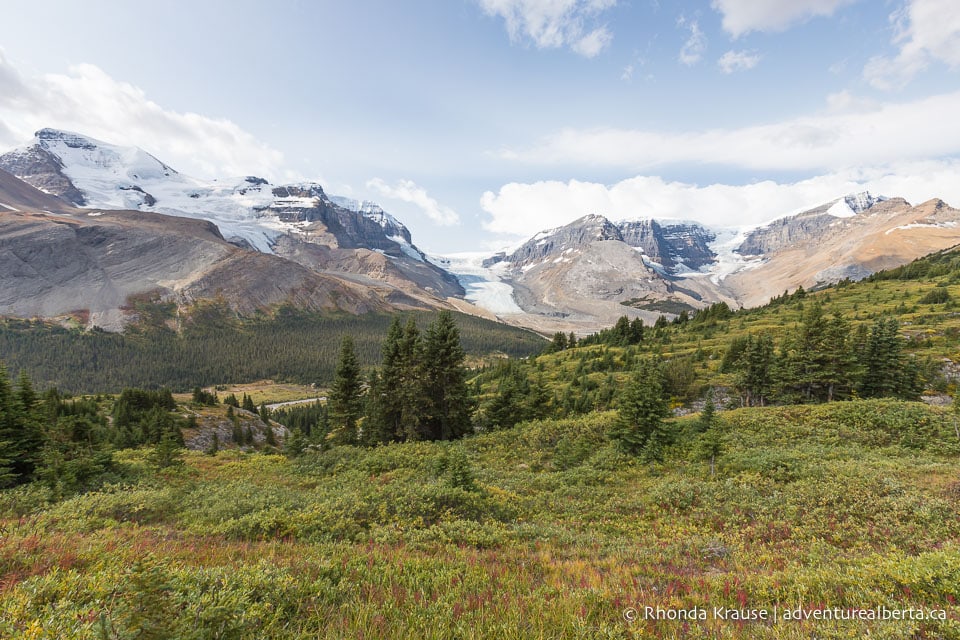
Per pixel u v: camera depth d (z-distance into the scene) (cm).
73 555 928
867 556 1240
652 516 1980
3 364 2777
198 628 619
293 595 807
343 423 4972
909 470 2209
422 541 1434
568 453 3275
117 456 3669
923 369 5894
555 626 755
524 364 11319
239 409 11494
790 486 2100
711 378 7125
